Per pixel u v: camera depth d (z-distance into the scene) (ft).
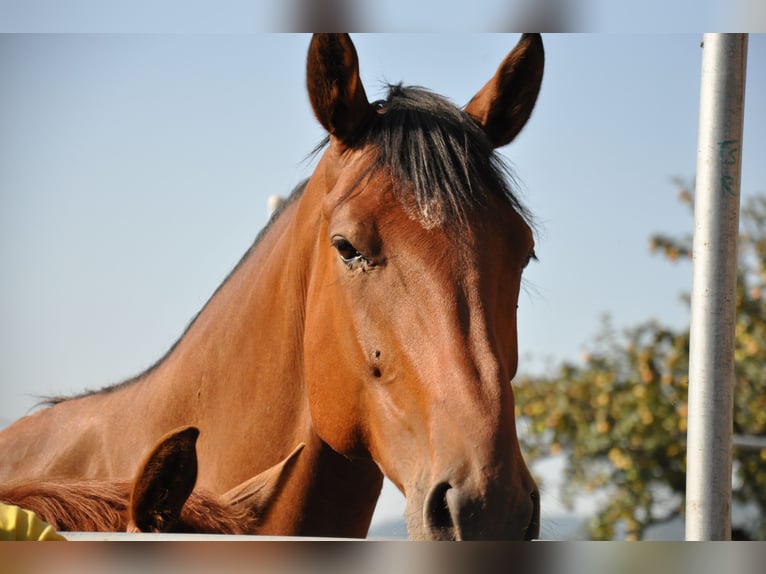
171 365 11.39
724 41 8.86
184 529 6.61
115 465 11.39
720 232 8.77
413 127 8.43
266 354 10.25
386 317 7.98
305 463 9.73
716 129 8.84
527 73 9.47
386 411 8.07
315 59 8.75
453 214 7.96
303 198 10.07
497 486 6.82
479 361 7.44
